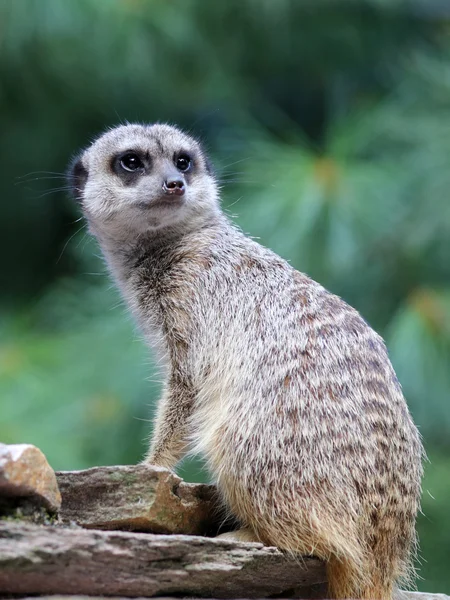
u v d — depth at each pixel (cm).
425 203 1212
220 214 868
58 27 1371
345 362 670
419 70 1338
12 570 512
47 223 1667
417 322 1146
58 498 571
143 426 1160
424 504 1175
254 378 681
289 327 694
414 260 1228
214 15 1511
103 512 612
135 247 825
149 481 614
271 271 748
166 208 803
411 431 675
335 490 636
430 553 1170
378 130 1259
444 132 1243
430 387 1132
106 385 1187
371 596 641
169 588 567
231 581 588
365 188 1188
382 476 645
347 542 633
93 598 538
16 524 534
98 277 1329
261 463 650
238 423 667
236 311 728
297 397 658
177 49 1492
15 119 1581
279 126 1622
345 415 648
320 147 1388
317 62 1631
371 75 1631
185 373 739
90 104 1577
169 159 852
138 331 837
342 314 705
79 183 907
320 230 1177
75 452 1121
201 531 667
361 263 1212
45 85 1515
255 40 1580
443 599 700
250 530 662
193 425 721
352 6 1570
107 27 1394
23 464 548
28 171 1638
